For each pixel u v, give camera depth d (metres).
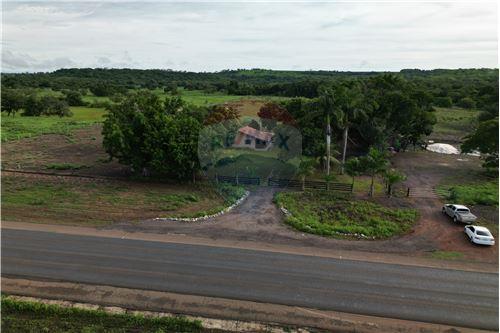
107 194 36.91
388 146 57.50
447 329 18.09
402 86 55.84
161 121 40.00
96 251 24.89
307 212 32.78
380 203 35.78
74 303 19.22
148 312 18.67
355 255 25.58
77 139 64.25
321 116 43.00
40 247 25.25
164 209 33.16
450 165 51.72
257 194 36.44
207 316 18.52
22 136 65.56
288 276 22.31
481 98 98.44
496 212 33.88
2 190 36.91
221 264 23.52
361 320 18.56
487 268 24.28
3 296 19.53
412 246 27.42
